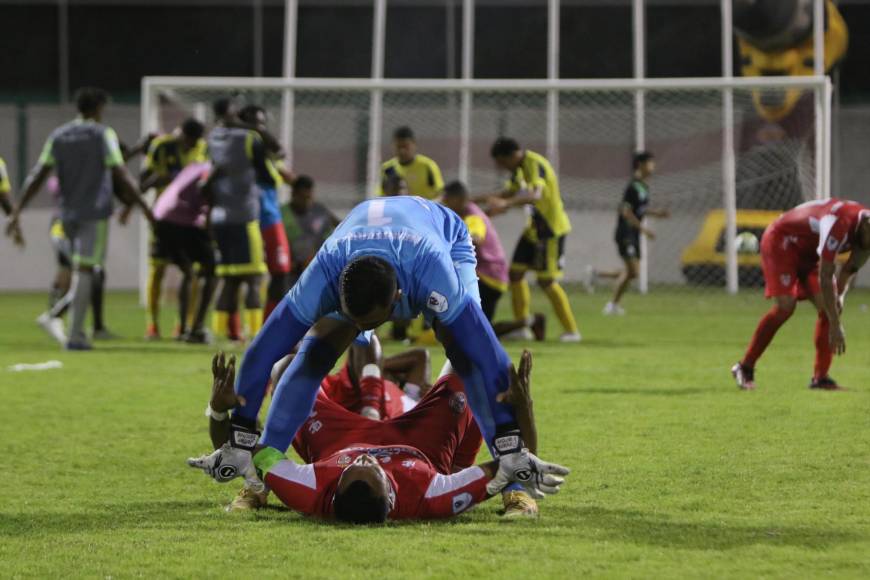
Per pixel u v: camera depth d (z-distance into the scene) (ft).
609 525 32.01
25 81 165.89
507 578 26.71
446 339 31.07
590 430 48.16
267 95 162.71
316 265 30.76
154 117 118.42
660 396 58.34
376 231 30.60
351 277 29.14
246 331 94.02
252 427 31.83
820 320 59.82
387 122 158.40
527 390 30.78
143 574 27.32
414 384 47.39
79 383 64.90
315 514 32.55
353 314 29.43
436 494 31.94
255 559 28.48
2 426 50.65
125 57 166.91
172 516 33.73
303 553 29.01
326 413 35.40
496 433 31.12
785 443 44.62
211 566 27.94
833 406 54.03
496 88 116.26
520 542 30.04
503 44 163.22
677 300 136.67
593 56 163.32
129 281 161.27
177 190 87.35
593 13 163.12
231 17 166.30
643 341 90.02
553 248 89.92
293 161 158.92
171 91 124.67
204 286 87.66
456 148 157.69
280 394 32.04
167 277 129.08
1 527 32.40
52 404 57.11
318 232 89.35
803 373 67.36
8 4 165.07
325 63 165.78
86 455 44.01
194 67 167.12
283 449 32.58
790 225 58.75
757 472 39.27
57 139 80.79
